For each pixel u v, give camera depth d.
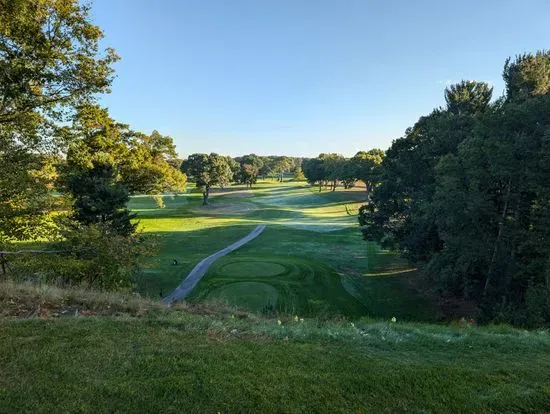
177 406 3.94
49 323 5.98
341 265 32.78
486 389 4.65
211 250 38.00
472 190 20.27
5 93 9.80
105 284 13.77
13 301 7.34
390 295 25.11
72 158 13.76
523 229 19.12
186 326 6.37
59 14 10.20
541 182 17.17
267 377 4.61
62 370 4.46
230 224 55.53
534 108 18.39
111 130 24.92
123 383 4.27
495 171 18.78
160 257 33.41
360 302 23.53
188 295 22.55
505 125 19.06
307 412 4.00
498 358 5.76
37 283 9.55
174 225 54.34
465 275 20.58
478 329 8.46
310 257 35.28
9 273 12.49
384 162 37.78
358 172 78.06
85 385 4.18
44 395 3.95
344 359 5.29
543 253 17.03
